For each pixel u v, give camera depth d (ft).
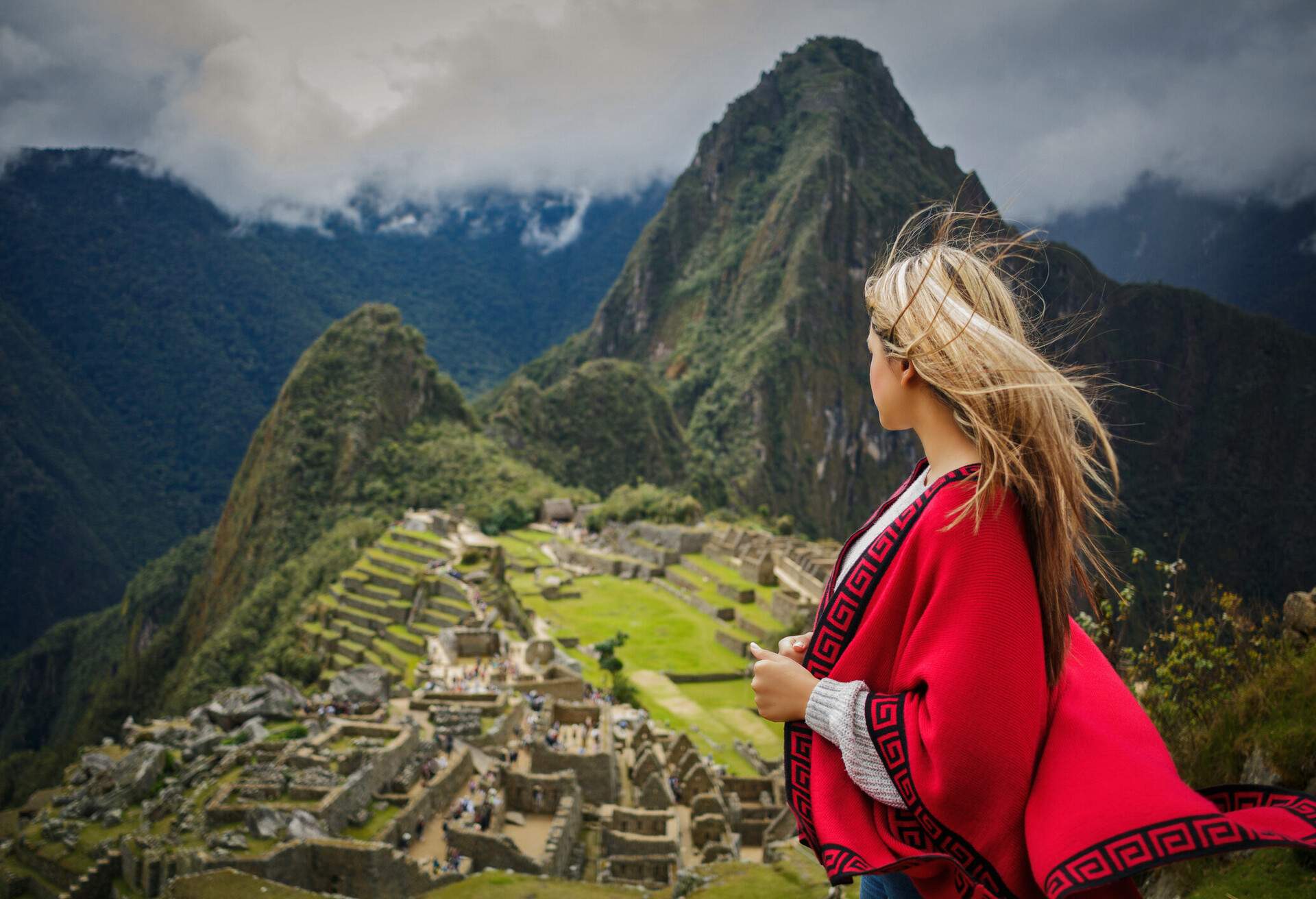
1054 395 7.66
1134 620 31.09
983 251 8.64
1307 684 25.88
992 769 7.15
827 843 7.90
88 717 417.69
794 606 246.06
